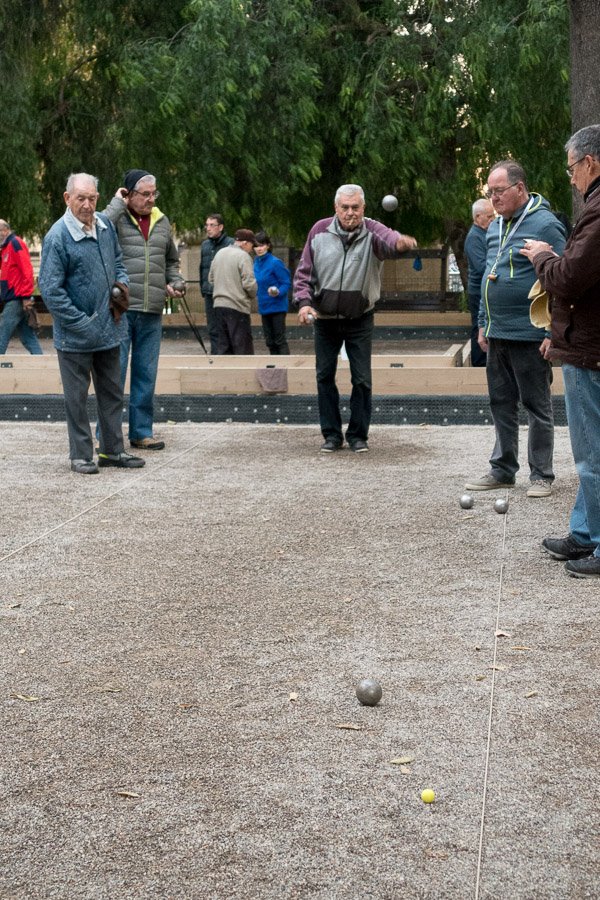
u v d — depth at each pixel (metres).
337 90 19.64
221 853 2.68
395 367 11.42
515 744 3.27
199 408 10.45
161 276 8.64
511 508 6.52
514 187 6.43
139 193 8.32
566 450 8.51
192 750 3.27
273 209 22.20
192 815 2.87
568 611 4.55
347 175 20.44
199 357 12.25
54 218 21.81
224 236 14.59
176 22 19.69
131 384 8.88
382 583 5.01
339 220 8.10
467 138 19.31
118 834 2.78
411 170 19.05
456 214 19.89
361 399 8.60
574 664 3.92
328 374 8.58
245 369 10.39
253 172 18.91
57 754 3.25
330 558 5.47
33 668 3.98
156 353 8.84
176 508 6.68
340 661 4.00
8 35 19.03
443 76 18.30
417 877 2.57
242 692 3.72
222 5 17.27
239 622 4.48
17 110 19.03
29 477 7.73
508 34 17.45
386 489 7.18
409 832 2.77
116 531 6.09
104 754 3.25
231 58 17.55
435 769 3.11
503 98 17.91
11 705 3.63
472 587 4.92
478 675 3.83
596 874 2.58
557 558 5.32
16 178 19.64
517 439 7.02
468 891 2.51
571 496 6.82
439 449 8.75
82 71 21.00
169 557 5.53
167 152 19.22
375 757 3.20
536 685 3.73
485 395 9.96
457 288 25.00
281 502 6.82
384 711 3.53
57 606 4.73
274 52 18.69
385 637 4.26
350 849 2.69
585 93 8.48
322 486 7.31
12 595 4.90
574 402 4.95
